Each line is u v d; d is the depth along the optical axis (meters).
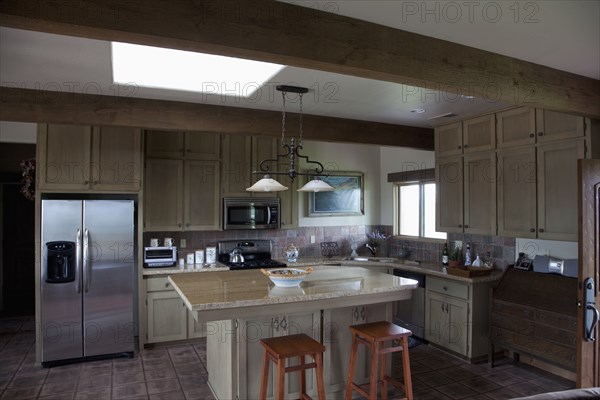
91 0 1.73
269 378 3.15
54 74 3.02
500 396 3.49
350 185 6.19
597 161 2.97
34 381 3.80
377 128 4.66
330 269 4.25
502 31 2.34
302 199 5.97
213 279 3.65
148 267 4.78
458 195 4.57
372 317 3.56
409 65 2.36
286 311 3.00
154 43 1.90
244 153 5.37
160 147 4.95
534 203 3.76
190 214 5.09
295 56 2.06
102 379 3.84
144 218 4.88
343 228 6.24
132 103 3.62
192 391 3.59
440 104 3.88
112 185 4.47
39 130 4.23
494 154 4.15
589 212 2.94
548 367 3.97
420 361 4.25
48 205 4.13
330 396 3.39
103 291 4.32
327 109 4.07
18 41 2.42
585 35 2.38
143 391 3.59
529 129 3.82
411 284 3.45
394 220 6.14
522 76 2.74
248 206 5.34
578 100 3.00
